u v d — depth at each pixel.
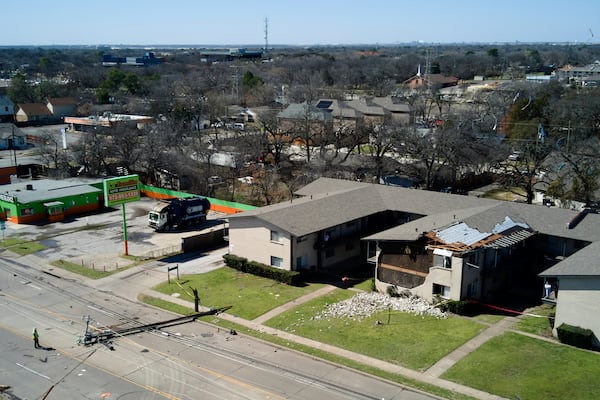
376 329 38.25
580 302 34.88
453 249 39.94
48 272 51.16
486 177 80.19
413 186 77.12
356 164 80.75
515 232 43.78
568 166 65.31
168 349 36.53
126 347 36.91
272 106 149.00
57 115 154.75
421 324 38.69
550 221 45.59
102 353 36.12
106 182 52.41
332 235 50.94
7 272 51.28
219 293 45.53
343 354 35.12
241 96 167.25
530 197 67.06
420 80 186.62
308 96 157.38
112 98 170.38
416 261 42.53
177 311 42.38
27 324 40.62
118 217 69.69
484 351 34.56
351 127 97.69
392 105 127.94
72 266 52.56
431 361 33.75
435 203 52.81
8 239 60.88
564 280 35.38
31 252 56.69
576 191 59.81
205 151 84.31
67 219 68.81
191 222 65.81
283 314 41.22
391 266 44.00
